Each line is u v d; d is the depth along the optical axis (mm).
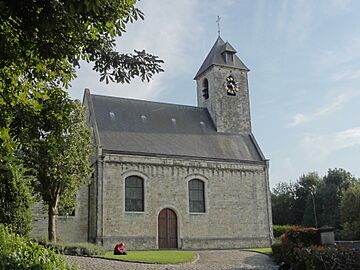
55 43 7465
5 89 9359
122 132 32406
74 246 21859
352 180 63281
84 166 25094
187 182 32625
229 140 37188
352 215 45094
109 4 7840
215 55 39750
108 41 8602
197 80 41812
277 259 20719
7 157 14680
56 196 24891
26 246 8117
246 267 18828
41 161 23500
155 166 31609
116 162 30203
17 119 8938
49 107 9383
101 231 28578
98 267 16938
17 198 14836
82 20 7695
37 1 6660
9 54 7648
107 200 29266
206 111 39312
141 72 8609
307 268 13969
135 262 19562
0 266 6887
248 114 39312
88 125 32812
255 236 34312
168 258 21391
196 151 34125
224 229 33250
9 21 7090
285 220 66375
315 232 18547
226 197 34000
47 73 9750
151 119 35062
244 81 40031
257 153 37094
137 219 30078
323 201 60375
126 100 35438
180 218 31734
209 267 18703
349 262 13078
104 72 8594
